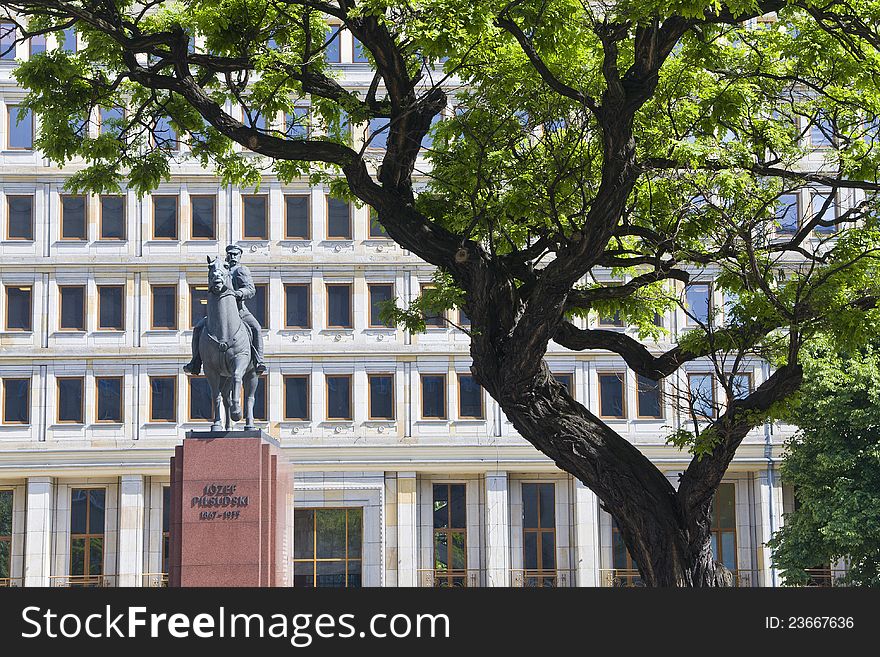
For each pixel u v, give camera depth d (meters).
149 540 54.91
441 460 55.12
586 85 17.03
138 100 18.45
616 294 17.50
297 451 54.91
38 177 55.53
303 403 55.47
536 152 18.05
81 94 16.75
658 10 12.78
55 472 54.19
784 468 42.12
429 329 55.97
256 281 55.88
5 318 55.06
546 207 16.84
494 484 55.41
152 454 54.44
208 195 56.06
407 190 16.05
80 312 55.38
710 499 15.69
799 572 40.88
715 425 15.68
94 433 54.56
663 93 17.62
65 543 54.69
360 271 56.09
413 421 55.41
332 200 56.50
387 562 54.53
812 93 21.67
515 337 14.90
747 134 18.34
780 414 15.72
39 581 53.66
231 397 24.58
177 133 17.97
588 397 55.69
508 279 15.90
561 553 56.00
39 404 54.56
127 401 54.78
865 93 17.59
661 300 18.88
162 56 15.94
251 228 56.19
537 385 15.40
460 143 18.06
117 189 17.34
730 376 16.31
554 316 14.66
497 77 16.95
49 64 16.36
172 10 18.23
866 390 38.59
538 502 56.62
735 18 13.56
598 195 14.13
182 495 23.59
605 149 14.02
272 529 23.66
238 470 23.67
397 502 54.97
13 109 55.75
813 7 14.68
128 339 55.16
